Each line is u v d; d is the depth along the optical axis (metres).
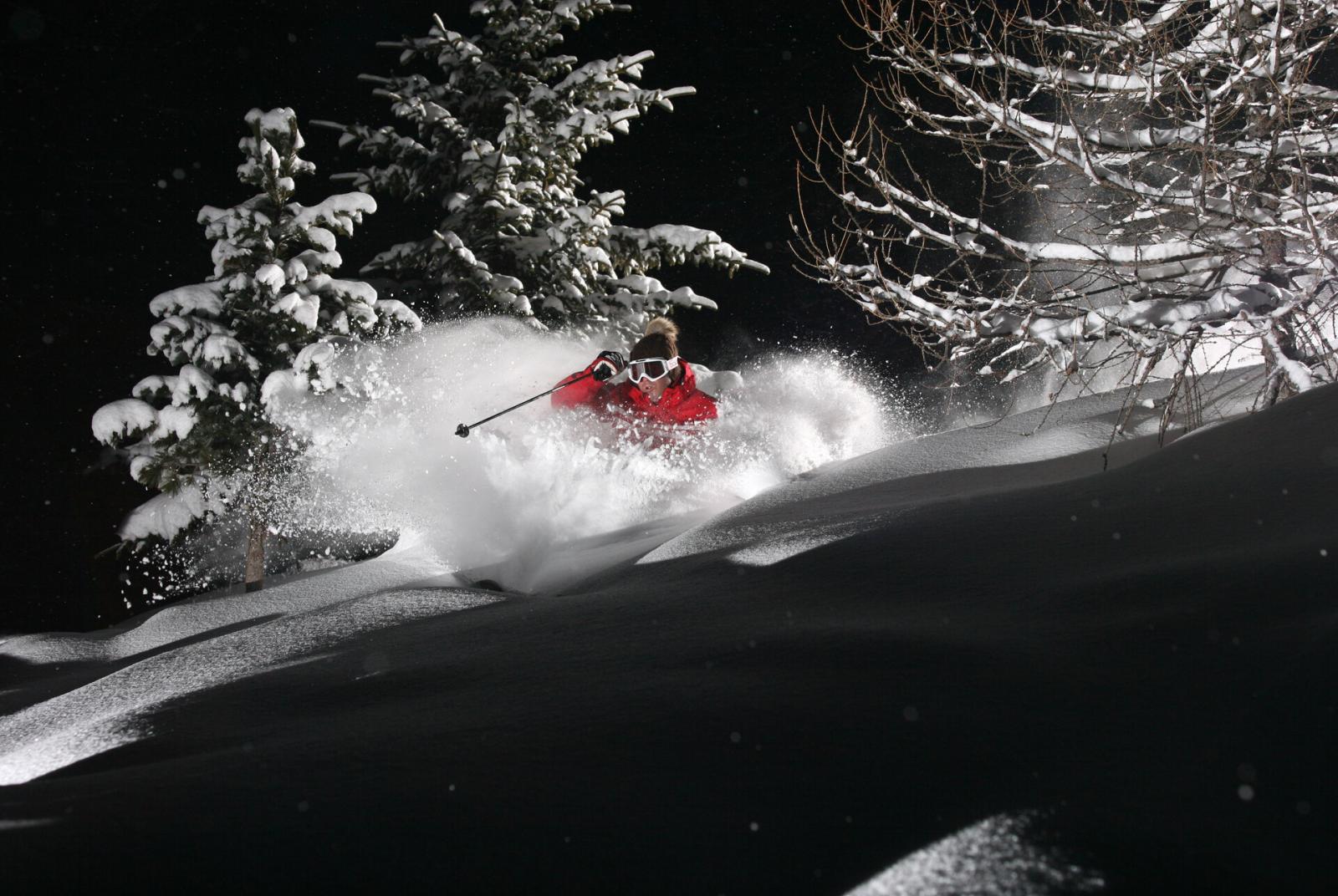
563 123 9.59
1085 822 1.58
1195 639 2.21
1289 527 2.79
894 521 3.69
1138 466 3.79
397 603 4.20
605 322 9.59
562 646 2.97
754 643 2.63
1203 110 4.83
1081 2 5.21
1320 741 1.71
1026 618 2.57
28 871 1.59
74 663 5.29
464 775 1.96
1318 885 1.40
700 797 1.82
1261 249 4.83
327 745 2.25
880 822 1.68
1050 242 5.75
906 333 5.66
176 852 1.66
